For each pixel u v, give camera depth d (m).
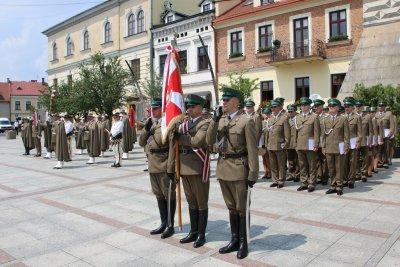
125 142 15.17
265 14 22.86
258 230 5.95
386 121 12.12
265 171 10.50
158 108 5.93
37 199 8.48
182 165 5.33
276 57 22.11
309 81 21.38
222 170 5.04
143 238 5.76
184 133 5.33
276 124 9.23
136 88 26.34
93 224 6.52
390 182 9.60
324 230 5.88
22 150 21.73
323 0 20.52
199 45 26.38
